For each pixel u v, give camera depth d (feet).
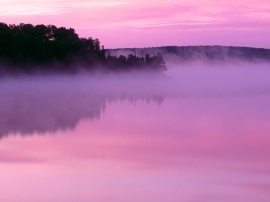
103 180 92.63
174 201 81.56
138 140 136.36
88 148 123.44
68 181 91.45
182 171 99.09
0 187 88.22
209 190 86.33
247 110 221.46
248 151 119.96
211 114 204.95
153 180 92.32
